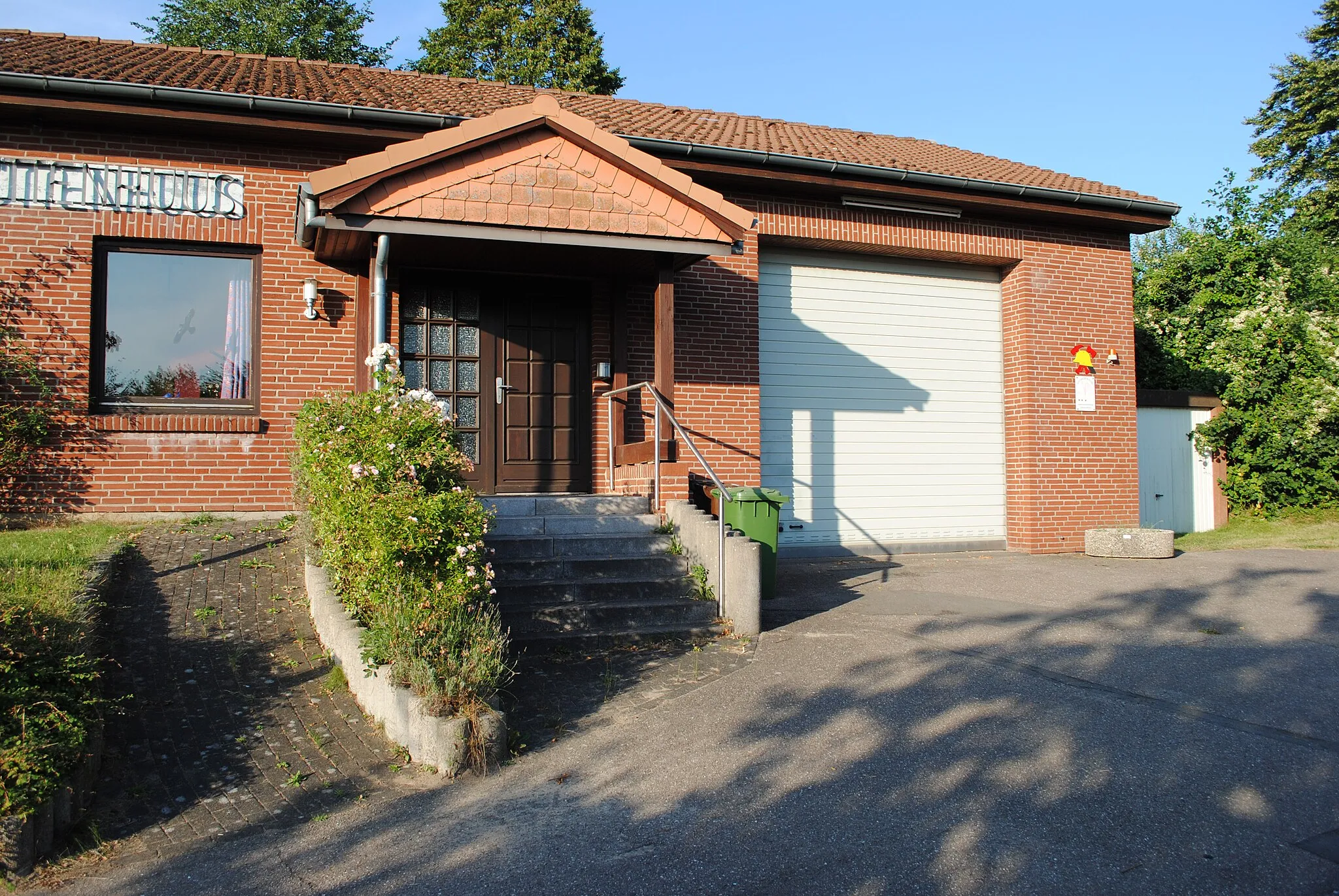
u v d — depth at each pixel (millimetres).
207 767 5012
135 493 9250
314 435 6953
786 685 6238
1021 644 7297
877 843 4078
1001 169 13641
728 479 11273
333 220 7883
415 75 12930
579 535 8242
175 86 9164
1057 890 3674
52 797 4219
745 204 11617
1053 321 13172
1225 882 3736
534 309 10648
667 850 4070
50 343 9070
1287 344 15812
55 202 9109
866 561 12102
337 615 6219
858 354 12656
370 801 4680
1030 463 12945
